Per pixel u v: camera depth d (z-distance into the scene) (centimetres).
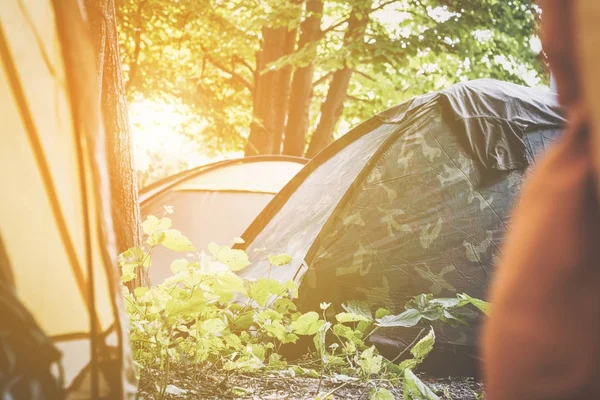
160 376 312
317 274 421
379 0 1274
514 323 55
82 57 118
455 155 445
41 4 116
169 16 1321
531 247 55
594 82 47
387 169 439
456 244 434
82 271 113
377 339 411
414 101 465
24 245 107
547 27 55
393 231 431
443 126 448
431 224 435
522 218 58
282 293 364
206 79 1598
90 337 111
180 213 797
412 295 425
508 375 55
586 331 52
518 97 468
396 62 1188
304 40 1323
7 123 110
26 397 98
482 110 455
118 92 423
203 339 326
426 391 284
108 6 412
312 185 506
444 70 1434
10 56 111
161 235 328
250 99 1627
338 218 432
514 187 446
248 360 329
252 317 349
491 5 1202
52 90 116
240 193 812
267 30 1336
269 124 1333
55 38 116
